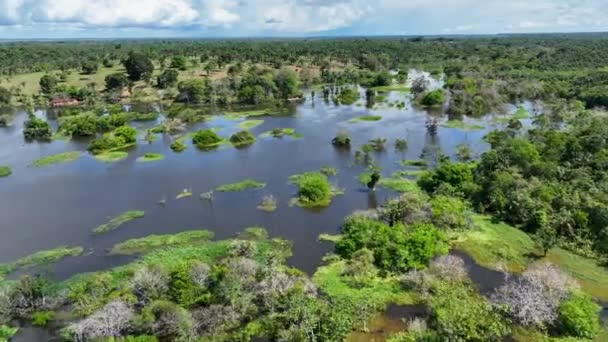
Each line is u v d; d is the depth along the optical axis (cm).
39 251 5847
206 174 8744
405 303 4553
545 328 4112
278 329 4134
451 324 3953
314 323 4066
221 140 11119
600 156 7331
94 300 4547
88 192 7962
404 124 12388
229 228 6400
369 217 6125
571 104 12631
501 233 5891
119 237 6209
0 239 6250
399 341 3994
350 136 11238
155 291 4525
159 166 9338
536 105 13675
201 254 5566
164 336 4150
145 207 7206
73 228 6531
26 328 4419
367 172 8538
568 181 6888
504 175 6819
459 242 5684
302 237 6059
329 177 8344
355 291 4716
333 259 5394
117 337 4000
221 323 4262
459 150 9294
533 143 8506
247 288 4572
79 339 4006
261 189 7825
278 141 11056
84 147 11044
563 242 5575
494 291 4697
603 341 3950
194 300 4509
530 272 4712
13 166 9656
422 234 5300
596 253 5328
